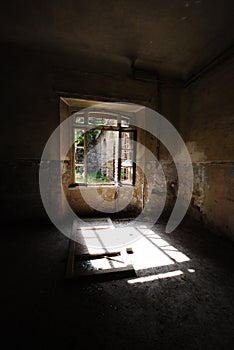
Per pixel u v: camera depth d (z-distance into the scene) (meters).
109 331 1.08
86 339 1.03
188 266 1.80
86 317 1.18
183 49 2.58
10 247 2.10
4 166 2.58
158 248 2.16
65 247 2.13
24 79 2.55
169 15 2.00
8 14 2.02
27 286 1.46
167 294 1.40
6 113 2.53
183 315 1.21
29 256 1.92
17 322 1.13
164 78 3.12
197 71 2.88
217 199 2.52
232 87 2.26
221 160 2.45
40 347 0.98
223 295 1.40
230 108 2.29
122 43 2.47
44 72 2.62
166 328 1.11
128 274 1.64
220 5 1.86
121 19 2.07
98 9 1.94
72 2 1.86
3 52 2.45
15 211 2.68
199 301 1.34
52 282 1.51
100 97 2.86
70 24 2.15
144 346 1.00
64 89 2.69
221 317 1.20
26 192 2.69
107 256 1.98
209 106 2.65
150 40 2.41
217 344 1.02
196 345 1.01
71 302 1.30
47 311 1.22
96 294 1.39
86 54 2.66
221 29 2.19
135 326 1.12
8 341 1.01
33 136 2.65
